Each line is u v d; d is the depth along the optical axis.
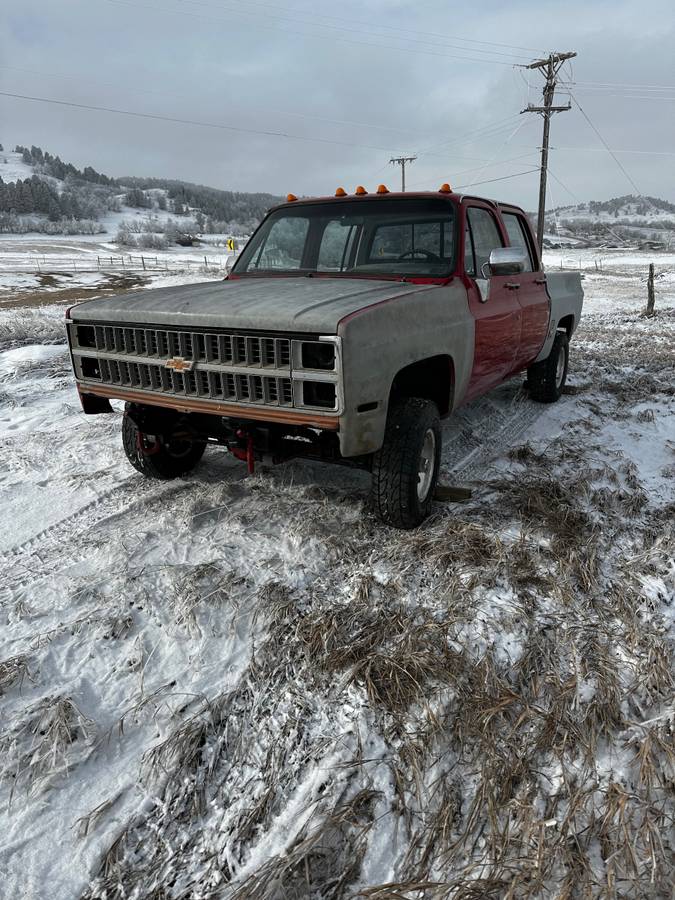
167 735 2.26
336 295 3.42
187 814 1.98
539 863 1.76
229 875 1.79
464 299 4.12
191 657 2.64
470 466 4.86
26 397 6.87
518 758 2.12
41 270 47.09
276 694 2.43
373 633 2.71
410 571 3.21
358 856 1.83
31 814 1.97
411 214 4.34
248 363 3.19
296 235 4.71
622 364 8.87
